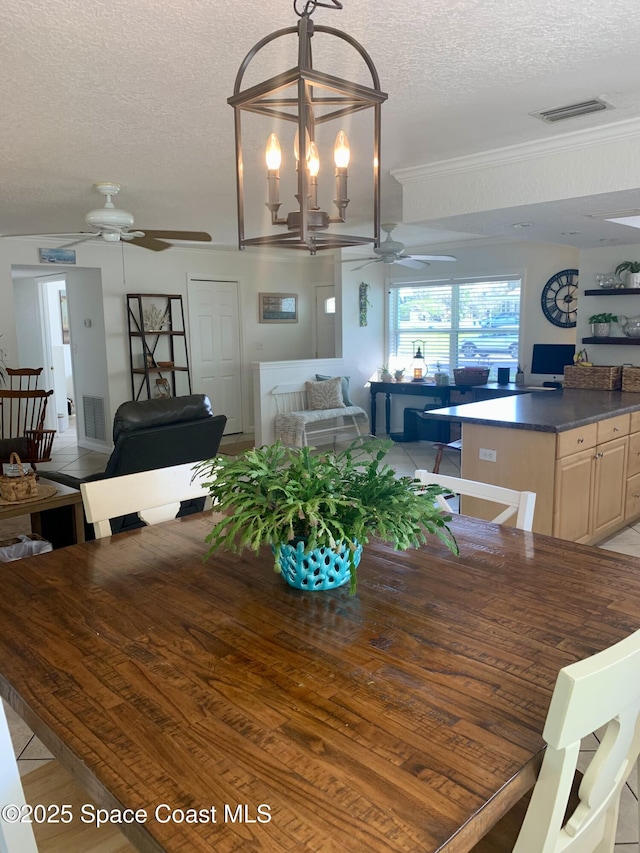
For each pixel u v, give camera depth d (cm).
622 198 318
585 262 548
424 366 794
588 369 522
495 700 105
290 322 891
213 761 91
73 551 181
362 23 189
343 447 754
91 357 730
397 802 83
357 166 371
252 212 517
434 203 375
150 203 475
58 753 98
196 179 395
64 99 250
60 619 138
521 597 145
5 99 249
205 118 275
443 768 89
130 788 86
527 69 229
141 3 174
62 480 352
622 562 167
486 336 731
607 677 86
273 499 144
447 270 755
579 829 101
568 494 352
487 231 439
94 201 467
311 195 140
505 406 418
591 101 264
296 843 76
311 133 139
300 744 95
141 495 209
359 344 808
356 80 237
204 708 104
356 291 798
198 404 373
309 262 905
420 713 102
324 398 735
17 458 318
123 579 160
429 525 145
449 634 128
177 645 125
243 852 75
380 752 93
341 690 109
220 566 168
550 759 87
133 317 713
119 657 121
